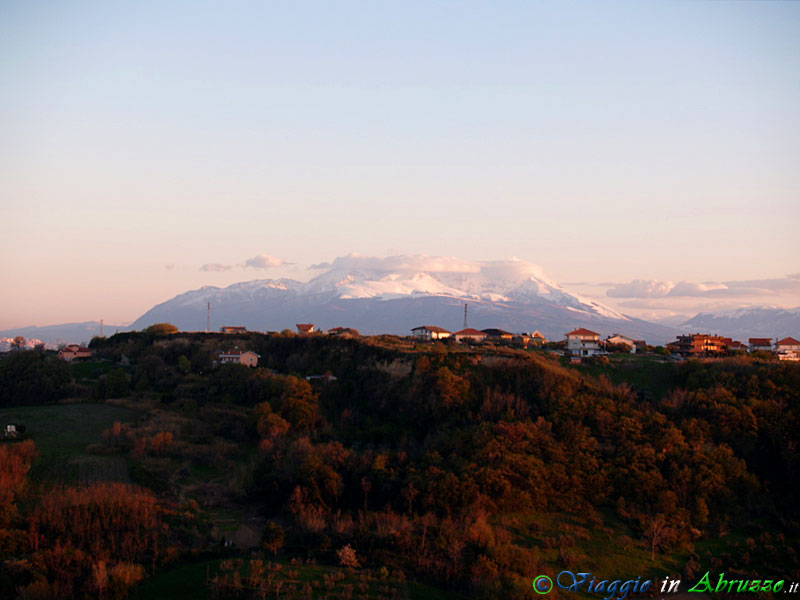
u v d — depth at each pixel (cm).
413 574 8625
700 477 11038
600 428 12306
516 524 10044
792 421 12175
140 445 12044
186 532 9256
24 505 9162
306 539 9406
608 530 10144
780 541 10088
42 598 7288
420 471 10800
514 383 13625
